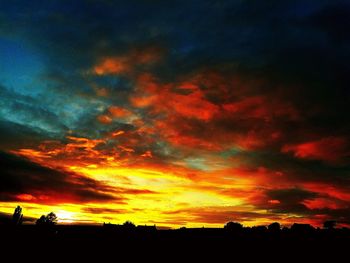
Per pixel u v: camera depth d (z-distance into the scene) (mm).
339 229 59719
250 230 61969
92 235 58438
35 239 53562
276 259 44281
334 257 44281
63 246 50781
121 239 56688
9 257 42125
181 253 49000
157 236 59719
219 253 48406
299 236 55562
